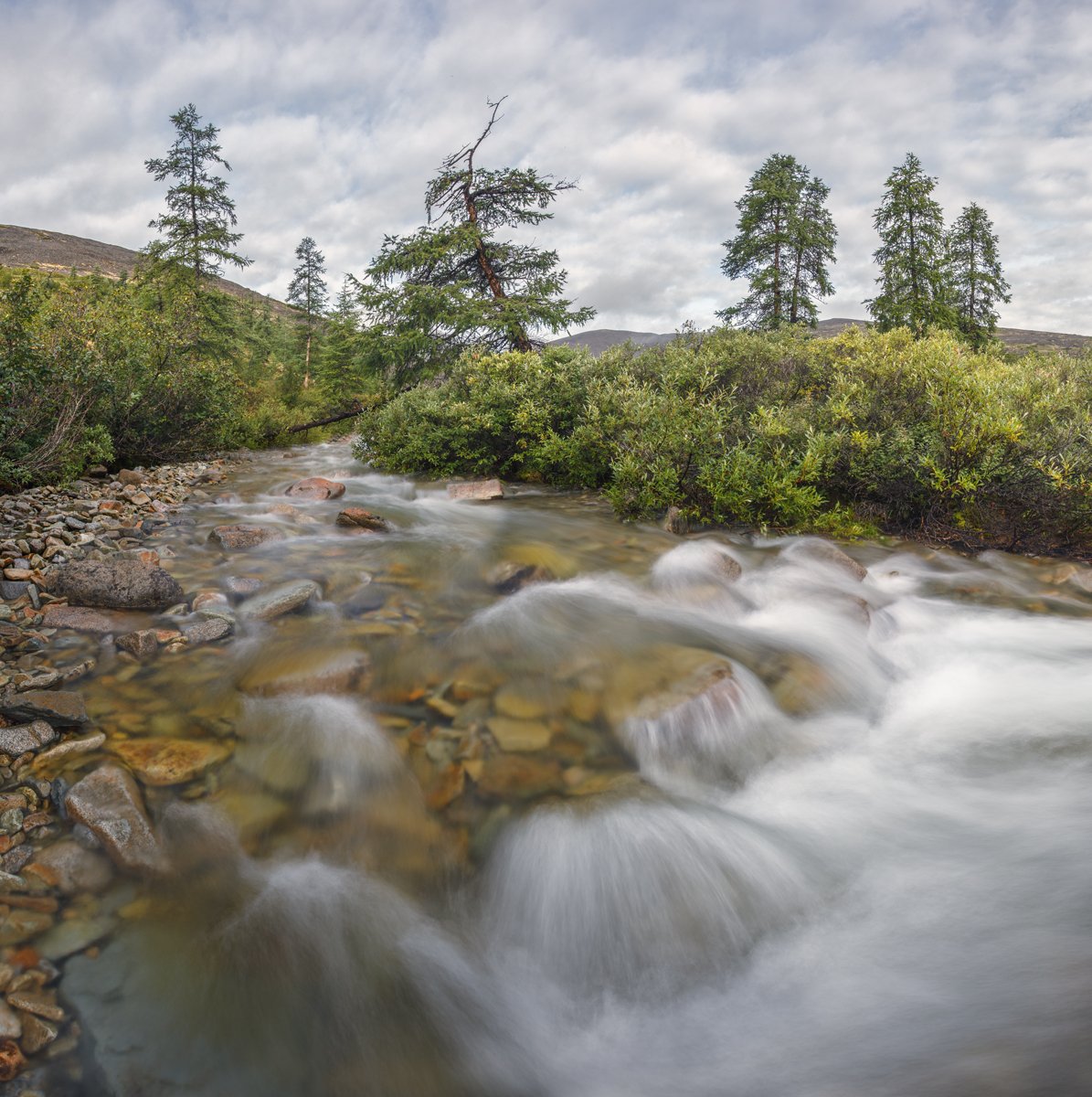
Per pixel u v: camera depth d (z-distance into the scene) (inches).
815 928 101.3
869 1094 71.9
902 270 1168.8
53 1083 72.5
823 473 323.0
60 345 380.5
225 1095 75.7
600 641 175.6
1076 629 213.6
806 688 162.7
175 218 1147.9
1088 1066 67.9
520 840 113.5
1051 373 391.2
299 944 94.3
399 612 199.6
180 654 167.0
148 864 100.7
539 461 443.2
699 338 552.7
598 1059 85.6
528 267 748.6
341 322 1123.3
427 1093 79.5
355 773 124.0
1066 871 107.1
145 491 392.2
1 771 116.6
